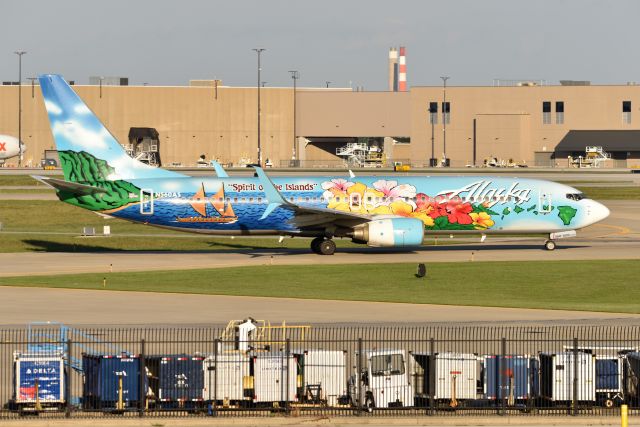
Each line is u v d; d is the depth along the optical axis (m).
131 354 121.50
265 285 196.38
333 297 181.62
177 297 181.50
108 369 111.62
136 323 153.88
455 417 109.75
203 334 143.75
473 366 113.88
